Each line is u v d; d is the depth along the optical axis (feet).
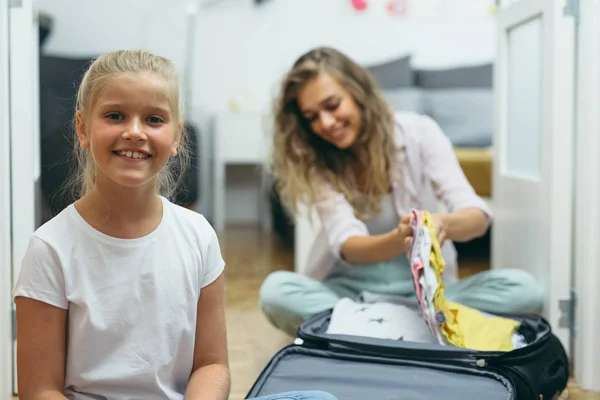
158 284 3.32
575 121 6.14
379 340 4.60
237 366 6.31
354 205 6.44
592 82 5.90
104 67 3.26
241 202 15.85
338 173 6.44
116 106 3.18
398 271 6.30
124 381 3.26
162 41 15.08
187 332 3.41
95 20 14.71
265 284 6.26
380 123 6.21
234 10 15.26
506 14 7.42
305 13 15.35
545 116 6.29
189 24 15.12
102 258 3.27
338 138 6.11
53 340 3.22
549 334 4.91
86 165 3.53
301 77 6.09
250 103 15.12
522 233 6.93
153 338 3.30
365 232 6.18
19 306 3.22
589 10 5.91
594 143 5.93
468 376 4.30
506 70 7.60
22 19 5.68
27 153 5.74
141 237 3.32
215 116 14.44
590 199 5.92
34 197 6.07
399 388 4.13
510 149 7.49
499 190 7.70
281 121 6.48
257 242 13.73
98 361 3.27
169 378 3.41
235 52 15.31
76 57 11.34
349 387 4.16
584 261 5.97
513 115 7.40
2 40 5.50
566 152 6.15
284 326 6.24
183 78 15.20
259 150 14.39
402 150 6.39
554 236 6.15
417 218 5.13
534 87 6.79
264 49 15.38
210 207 15.48
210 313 3.56
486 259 11.60
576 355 6.03
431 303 4.76
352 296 6.35
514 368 4.29
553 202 6.15
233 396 5.51
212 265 3.55
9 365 5.54
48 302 3.19
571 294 6.15
